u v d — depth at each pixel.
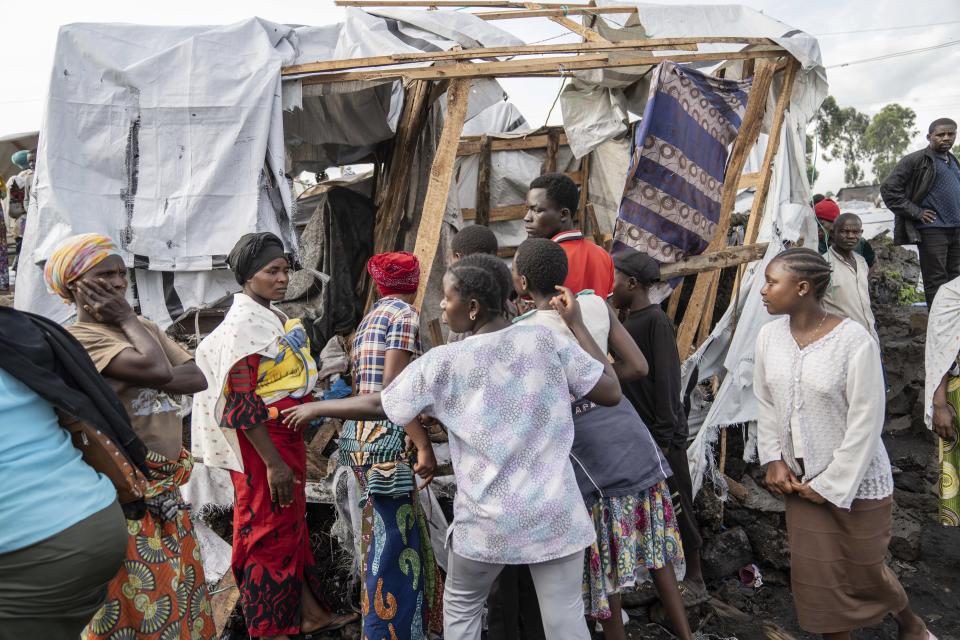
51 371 1.76
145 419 2.21
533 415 2.15
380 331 2.65
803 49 4.61
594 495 2.64
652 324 3.27
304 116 4.87
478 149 6.05
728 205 4.61
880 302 7.83
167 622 2.19
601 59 3.95
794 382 2.65
